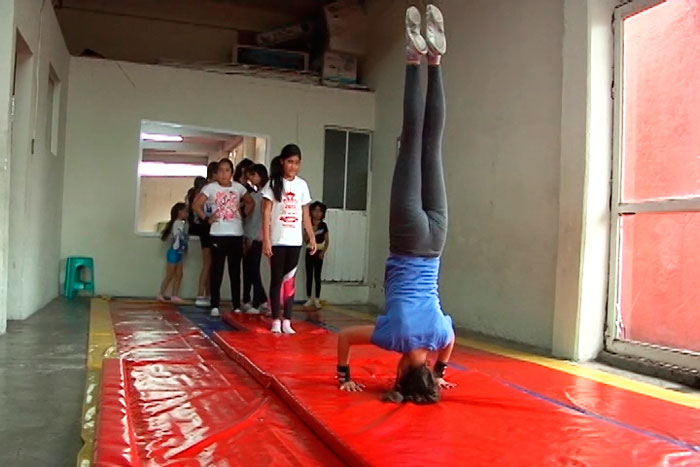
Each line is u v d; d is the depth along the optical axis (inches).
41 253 241.1
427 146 109.9
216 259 244.2
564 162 180.4
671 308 156.4
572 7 179.6
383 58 337.1
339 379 114.0
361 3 358.3
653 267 162.2
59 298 283.4
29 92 206.2
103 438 79.4
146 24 379.2
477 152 235.9
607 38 175.8
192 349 163.3
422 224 107.3
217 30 390.9
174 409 100.3
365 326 112.2
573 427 92.5
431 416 94.7
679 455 81.4
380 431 84.9
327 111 343.9
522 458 76.9
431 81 110.0
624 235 171.3
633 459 78.9
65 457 80.5
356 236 348.5
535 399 109.7
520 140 209.2
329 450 82.8
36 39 213.5
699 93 151.5
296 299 333.7
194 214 284.8
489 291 224.7
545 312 192.4
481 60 235.1
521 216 206.8
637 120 168.7
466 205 242.5
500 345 196.9
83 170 305.3
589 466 75.3
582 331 171.5
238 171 273.1
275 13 394.6
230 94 330.0
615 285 171.6
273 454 80.2
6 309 190.5
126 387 109.9
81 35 368.5
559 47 191.0
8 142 172.9
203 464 75.8
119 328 195.8
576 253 173.6
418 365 105.9
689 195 152.7
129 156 312.2
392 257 110.7
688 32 154.6
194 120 323.6
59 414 99.6
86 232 305.0
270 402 108.5
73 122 303.9
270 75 344.2
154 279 315.3
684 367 147.6
